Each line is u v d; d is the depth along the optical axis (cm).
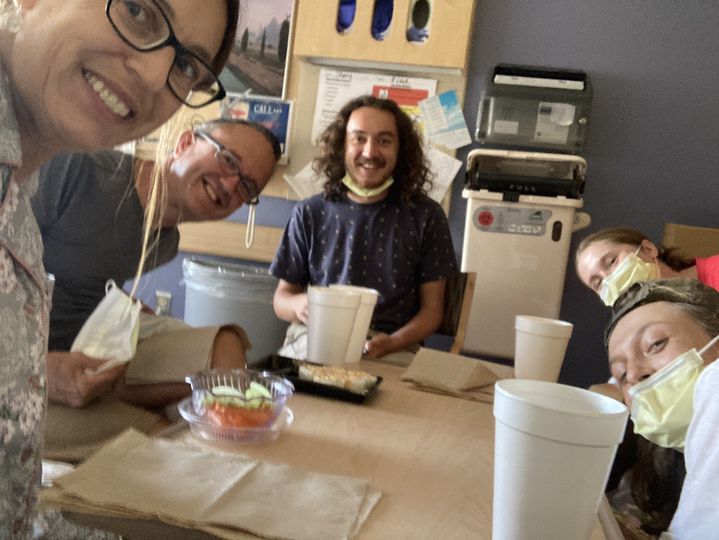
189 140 177
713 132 260
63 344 155
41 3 63
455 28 267
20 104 65
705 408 82
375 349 154
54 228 148
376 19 276
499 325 252
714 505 77
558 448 53
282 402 92
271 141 190
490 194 247
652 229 266
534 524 55
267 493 67
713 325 99
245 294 266
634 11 262
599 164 269
